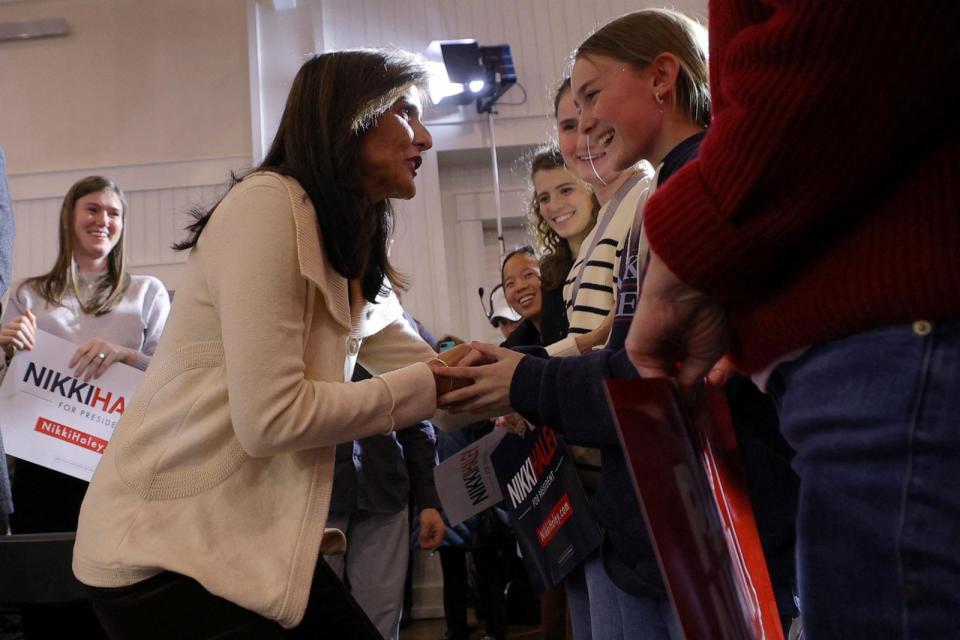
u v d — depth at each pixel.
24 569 1.51
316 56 1.25
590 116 1.33
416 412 1.14
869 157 0.56
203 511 1.08
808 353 0.63
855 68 0.55
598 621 1.27
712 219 0.63
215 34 5.16
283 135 1.23
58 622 1.59
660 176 1.17
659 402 0.70
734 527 0.79
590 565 1.30
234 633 1.07
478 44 4.97
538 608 4.06
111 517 1.09
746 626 0.70
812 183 0.58
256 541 1.07
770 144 0.58
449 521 1.63
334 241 1.15
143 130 5.03
